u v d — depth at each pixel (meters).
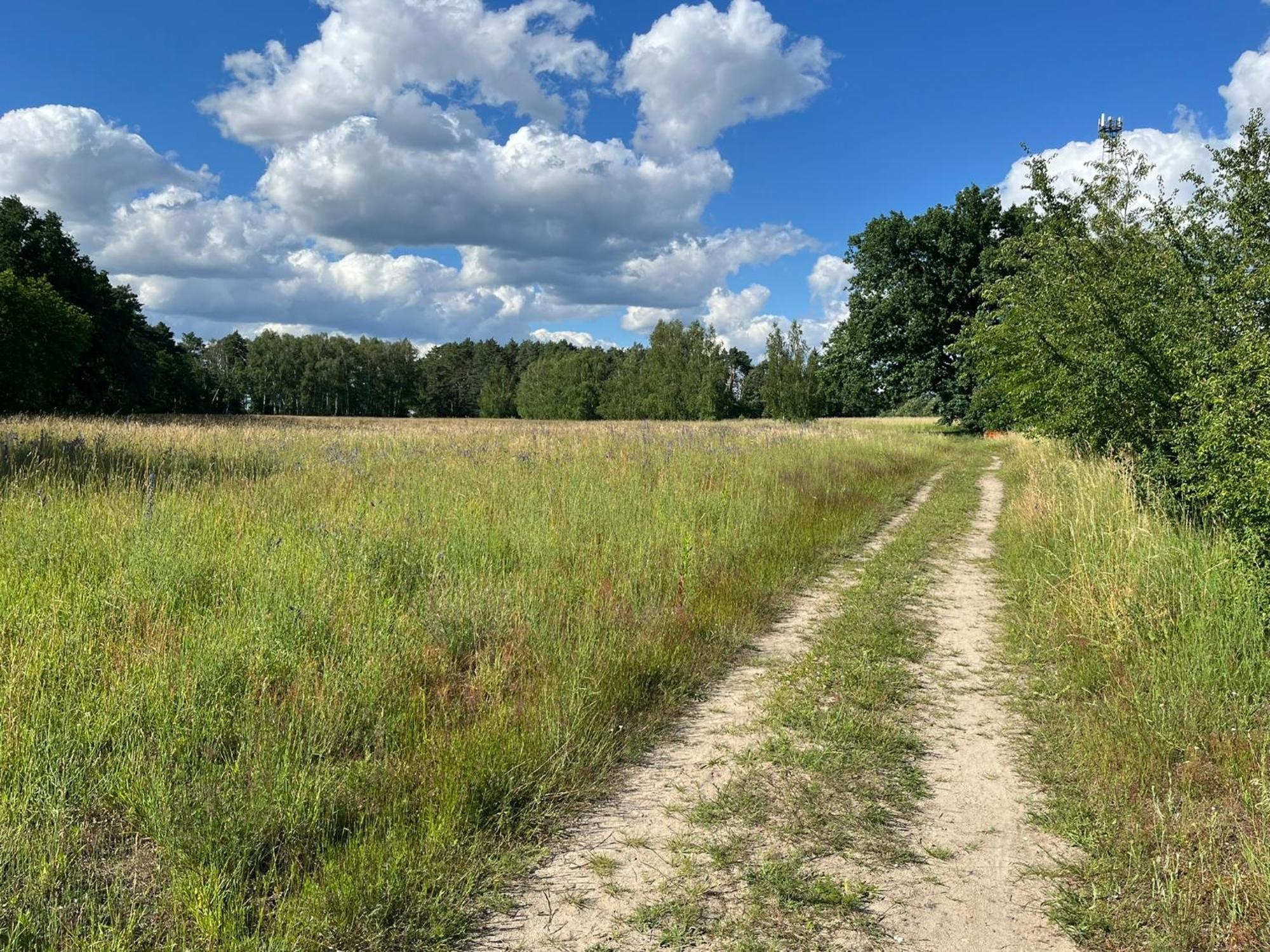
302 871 3.21
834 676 5.86
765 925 3.07
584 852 3.57
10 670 4.16
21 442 12.63
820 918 3.12
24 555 6.05
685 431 20.66
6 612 4.89
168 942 2.73
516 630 5.78
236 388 109.88
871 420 65.56
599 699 4.97
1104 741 4.52
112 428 19.69
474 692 4.94
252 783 3.57
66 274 51.72
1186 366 7.90
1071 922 3.10
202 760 3.82
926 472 21.84
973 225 40.81
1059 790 4.18
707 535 8.90
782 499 12.05
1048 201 13.12
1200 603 5.88
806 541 10.30
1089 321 11.33
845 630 7.00
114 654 4.62
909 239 41.62
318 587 5.77
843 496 14.01
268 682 4.59
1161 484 9.22
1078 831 3.74
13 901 2.79
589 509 9.30
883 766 4.45
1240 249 7.76
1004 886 3.35
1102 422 11.48
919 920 3.12
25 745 3.56
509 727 4.41
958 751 4.69
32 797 3.33
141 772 3.60
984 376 24.50
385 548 7.00
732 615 7.06
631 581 7.14
